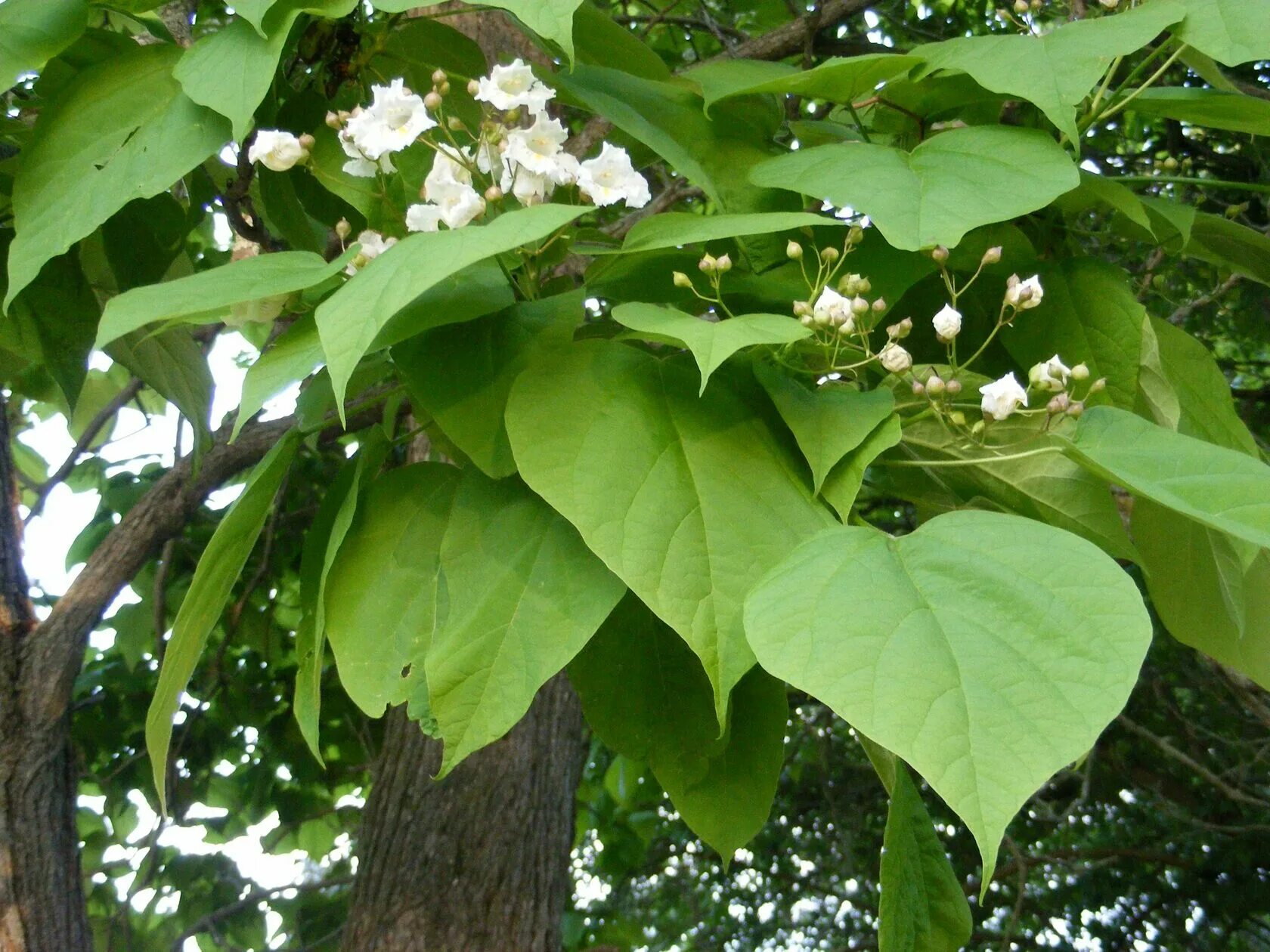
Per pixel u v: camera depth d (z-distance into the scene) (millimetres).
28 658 1186
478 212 837
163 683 863
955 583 713
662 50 1981
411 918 1582
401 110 856
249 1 875
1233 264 1091
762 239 962
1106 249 1724
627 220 1486
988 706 657
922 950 789
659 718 906
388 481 867
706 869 3420
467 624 779
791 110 1360
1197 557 985
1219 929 3102
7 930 1089
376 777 1780
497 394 825
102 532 1899
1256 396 2027
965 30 1991
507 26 1386
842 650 687
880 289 937
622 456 788
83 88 945
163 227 1096
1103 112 974
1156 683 2537
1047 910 3180
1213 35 879
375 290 744
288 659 2258
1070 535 726
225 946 2098
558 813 1738
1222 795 2924
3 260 1089
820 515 802
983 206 838
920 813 812
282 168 912
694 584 758
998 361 1022
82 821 2188
